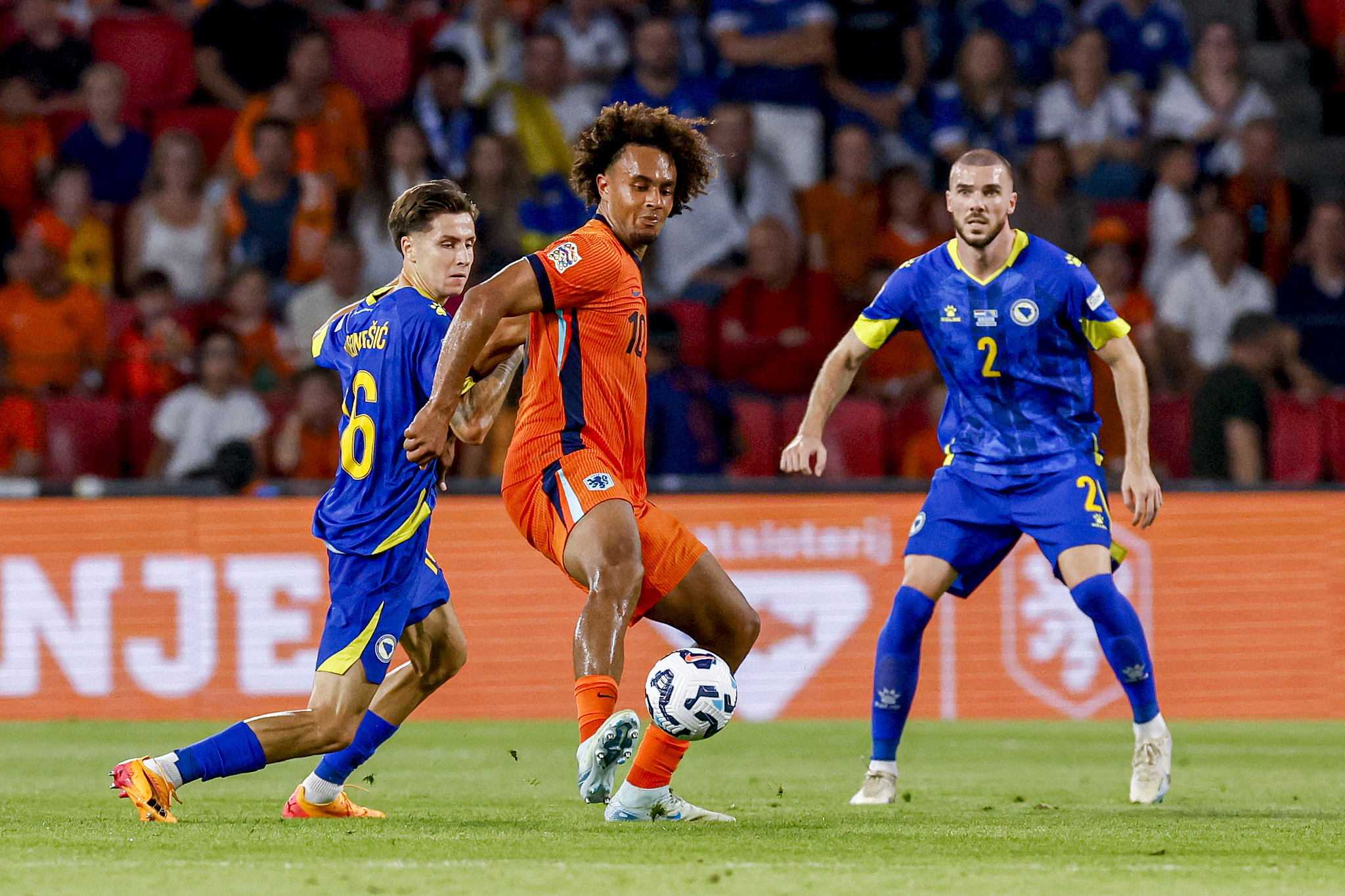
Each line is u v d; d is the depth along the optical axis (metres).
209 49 51.94
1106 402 44.88
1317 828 16.97
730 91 53.38
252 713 36.66
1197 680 37.47
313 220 48.44
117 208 48.91
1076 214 50.50
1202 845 15.34
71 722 35.97
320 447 42.50
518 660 37.09
